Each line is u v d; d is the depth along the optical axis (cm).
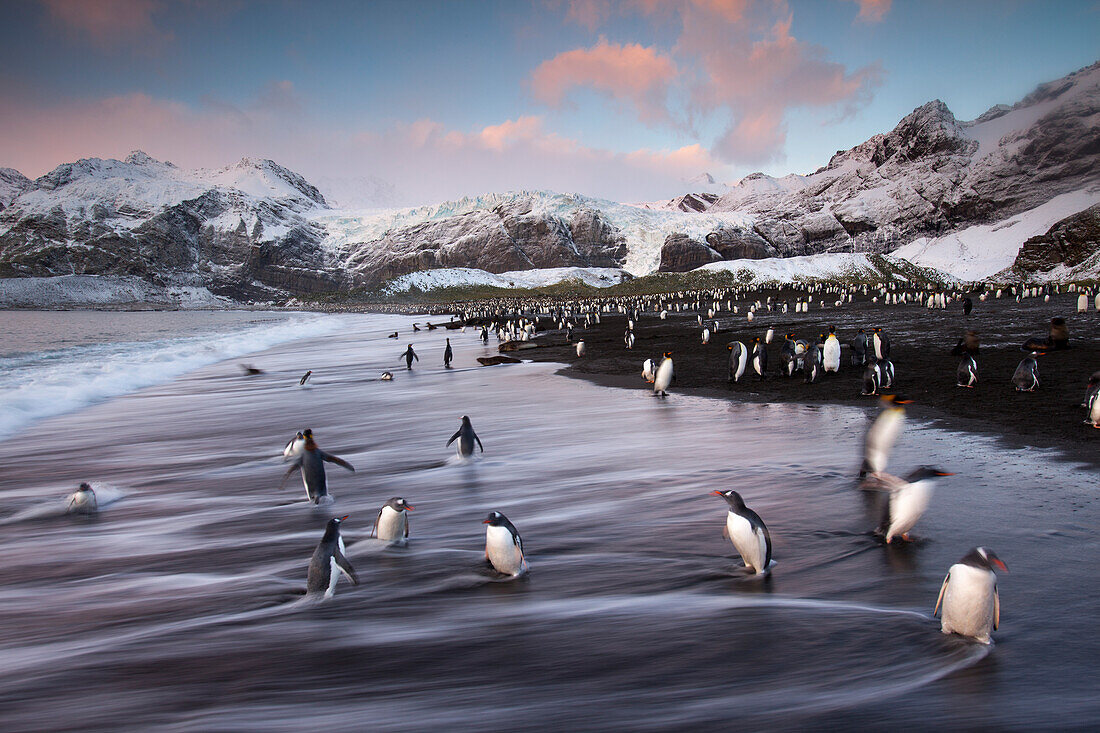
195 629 487
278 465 1106
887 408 726
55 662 444
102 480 1030
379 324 7981
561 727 345
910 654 396
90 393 2097
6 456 1239
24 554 685
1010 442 923
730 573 540
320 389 2189
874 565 536
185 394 2141
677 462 945
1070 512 631
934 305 5378
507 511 761
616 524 690
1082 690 350
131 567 637
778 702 356
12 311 17700
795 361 1831
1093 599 452
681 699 364
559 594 518
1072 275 10875
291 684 402
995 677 366
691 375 1972
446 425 1398
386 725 356
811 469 852
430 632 462
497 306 10456
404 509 651
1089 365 1571
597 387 1880
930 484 559
